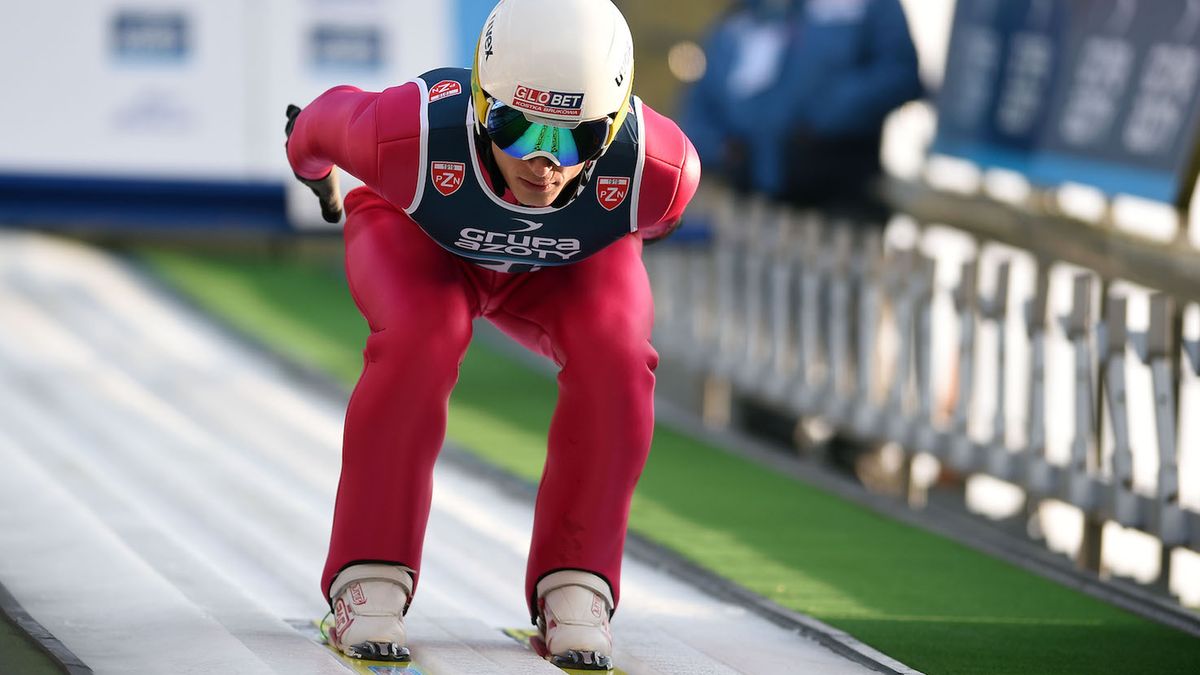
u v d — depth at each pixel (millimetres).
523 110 10180
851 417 25297
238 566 15977
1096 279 20031
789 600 16672
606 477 11883
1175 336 19219
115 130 29203
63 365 28672
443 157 10773
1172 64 23141
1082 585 17750
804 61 29172
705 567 18297
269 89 29484
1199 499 22594
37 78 28938
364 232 11992
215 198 28219
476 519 19547
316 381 28859
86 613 12508
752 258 28203
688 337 30266
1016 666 13922
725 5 37969
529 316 12086
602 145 10469
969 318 22344
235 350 31250
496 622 14016
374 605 11703
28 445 21891
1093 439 19438
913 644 14641
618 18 10508
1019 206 28672
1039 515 21609
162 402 26359
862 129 28828
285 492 20406
